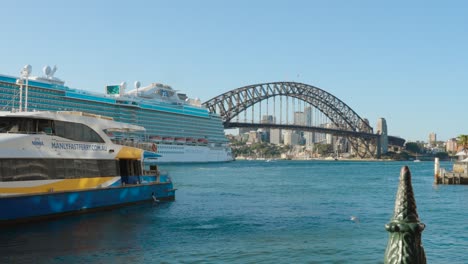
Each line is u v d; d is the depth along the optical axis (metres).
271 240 25.97
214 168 147.38
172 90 167.00
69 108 122.56
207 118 177.62
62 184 31.61
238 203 45.69
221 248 23.72
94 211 34.31
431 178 102.44
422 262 5.65
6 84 106.56
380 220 34.28
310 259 21.50
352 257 21.94
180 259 21.30
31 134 29.89
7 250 22.58
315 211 39.69
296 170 155.62
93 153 34.91
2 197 26.95
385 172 140.50
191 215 35.97
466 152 106.75
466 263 21.48
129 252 22.56
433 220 35.25
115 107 139.12
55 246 23.55
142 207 39.59
